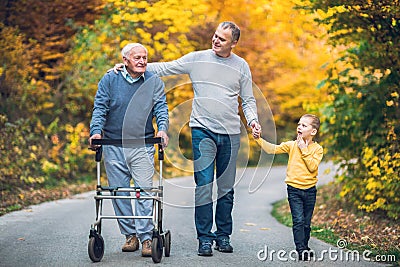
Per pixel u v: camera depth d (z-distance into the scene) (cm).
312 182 685
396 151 993
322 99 1271
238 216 1100
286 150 704
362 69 1009
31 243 752
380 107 1009
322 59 1741
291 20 1162
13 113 1438
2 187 1235
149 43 1446
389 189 966
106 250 714
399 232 876
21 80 1407
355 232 891
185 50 1406
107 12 1445
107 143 655
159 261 647
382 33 914
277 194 1577
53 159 1534
